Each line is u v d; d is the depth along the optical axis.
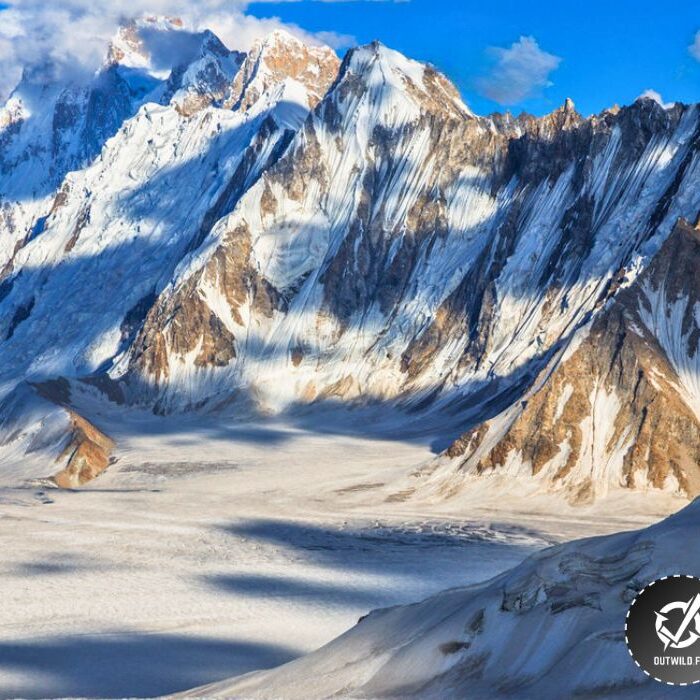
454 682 39.78
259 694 44.66
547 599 40.53
